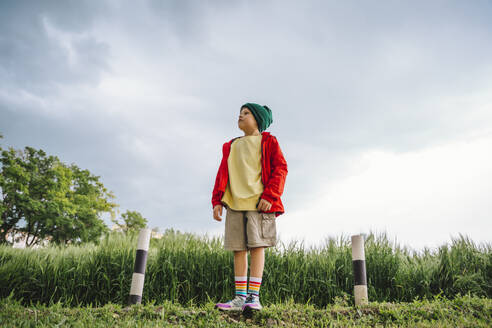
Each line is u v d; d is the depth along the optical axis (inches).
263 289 173.5
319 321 103.0
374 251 198.2
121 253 193.3
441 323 97.6
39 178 850.1
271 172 110.6
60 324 90.3
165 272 182.1
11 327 86.0
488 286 170.7
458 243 201.0
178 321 100.0
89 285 176.1
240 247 104.3
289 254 196.5
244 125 120.1
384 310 109.8
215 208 113.7
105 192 985.5
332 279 181.9
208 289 179.5
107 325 90.7
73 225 804.6
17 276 177.5
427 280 177.2
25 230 796.0
